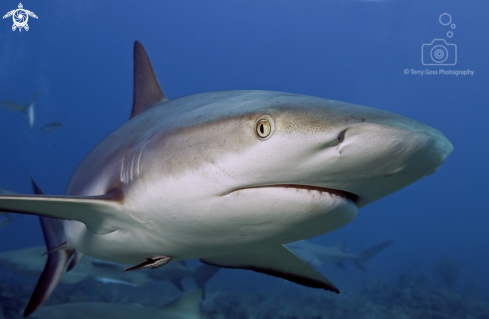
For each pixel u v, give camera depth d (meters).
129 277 8.23
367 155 1.33
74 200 2.01
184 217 1.90
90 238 2.71
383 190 1.58
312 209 1.62
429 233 100.25
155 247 2.30
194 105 2.35
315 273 2.89
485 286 30.02
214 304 11.58
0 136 85.94
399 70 100.31
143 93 3.63
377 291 17.58
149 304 12.38
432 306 14.84
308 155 1.42
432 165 1.42
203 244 2.11
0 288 8.00
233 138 1.63
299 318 11.02
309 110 1.49
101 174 2.56
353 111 1.45
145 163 2.04
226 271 25.73
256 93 2.16
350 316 12.84
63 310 4.85
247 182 1.63
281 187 1.62
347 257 15.08
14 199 1.88
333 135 1.34
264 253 2.83
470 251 83.50
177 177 1.84
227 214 1.76
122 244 2.46
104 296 11.56
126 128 2.81
